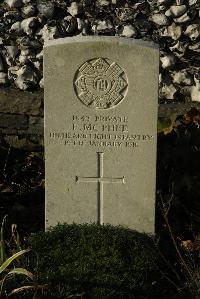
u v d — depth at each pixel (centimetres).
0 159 322
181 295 243
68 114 259
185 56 337
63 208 268
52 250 252
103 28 335
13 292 227
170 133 321
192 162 307
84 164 263
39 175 323
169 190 294
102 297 232
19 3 338
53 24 337
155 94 256
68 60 253
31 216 290
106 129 260
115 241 255
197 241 272
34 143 340
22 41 338
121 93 256
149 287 239
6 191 310
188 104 337
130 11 334
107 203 268
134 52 252
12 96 339
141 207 267
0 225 281
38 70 341
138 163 263
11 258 227
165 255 267
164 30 336
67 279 237
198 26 334
